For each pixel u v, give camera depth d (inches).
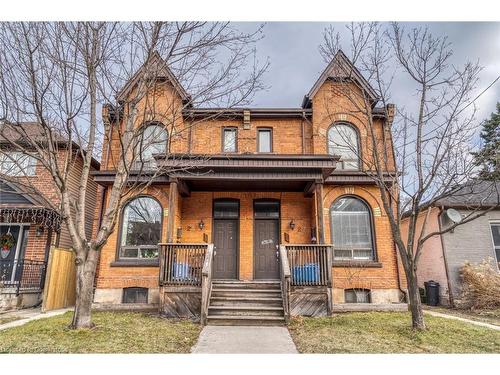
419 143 290.7
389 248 439.8
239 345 245.9
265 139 504.7
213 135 494.0
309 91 496.4
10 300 420.8
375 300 421.7
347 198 463.2
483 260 463.2
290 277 350.3
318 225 394.6
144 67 273.0
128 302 422.3
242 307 345.7
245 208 469.4
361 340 253.3
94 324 274.1
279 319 323.6
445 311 436.1
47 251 485.7
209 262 359.3
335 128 487.8
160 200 448.5
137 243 439.2
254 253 459.2
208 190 472.1
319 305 362.9
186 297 363.6
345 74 407.5
